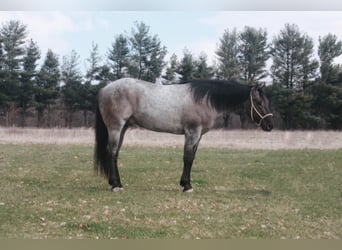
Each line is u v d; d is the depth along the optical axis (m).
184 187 8.30
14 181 9.05
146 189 8.57
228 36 39.91
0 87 35.56
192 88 8.05
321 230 5.94
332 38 36.50
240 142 19.64
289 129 33.97
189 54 37.38
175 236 5.50
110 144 8.24
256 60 39.34
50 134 22.05
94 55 38.41
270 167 11.48
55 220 6.09
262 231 5.81
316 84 34.59
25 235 5.39
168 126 8.09
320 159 12.70
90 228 5.73
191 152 8.13
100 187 8.70
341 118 33.69
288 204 7.47
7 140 18.33
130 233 5.57
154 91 8.09
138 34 37.19
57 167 10.97
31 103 36.56
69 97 37.53
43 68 38.62
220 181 9.67
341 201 7.80
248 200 7.69
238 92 8.18
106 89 8.29
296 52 35.66
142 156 13.35
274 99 34.03
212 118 8.15
